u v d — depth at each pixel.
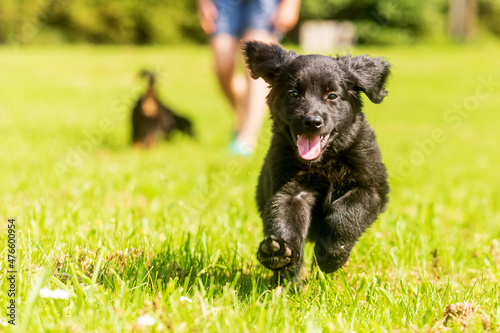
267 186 3.46
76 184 5.71
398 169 7.73
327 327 2.54
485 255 3.87
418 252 3.85
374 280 3.18
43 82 18.17
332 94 3.39
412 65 23.47
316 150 3.18
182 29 33.28
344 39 27.12
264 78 3.64
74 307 2.62
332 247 3.13
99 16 30.30
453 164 9.13
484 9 36.19
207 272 3.26
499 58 25.31
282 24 7.70
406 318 2.75
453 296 3.06
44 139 9.19
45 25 28.86
